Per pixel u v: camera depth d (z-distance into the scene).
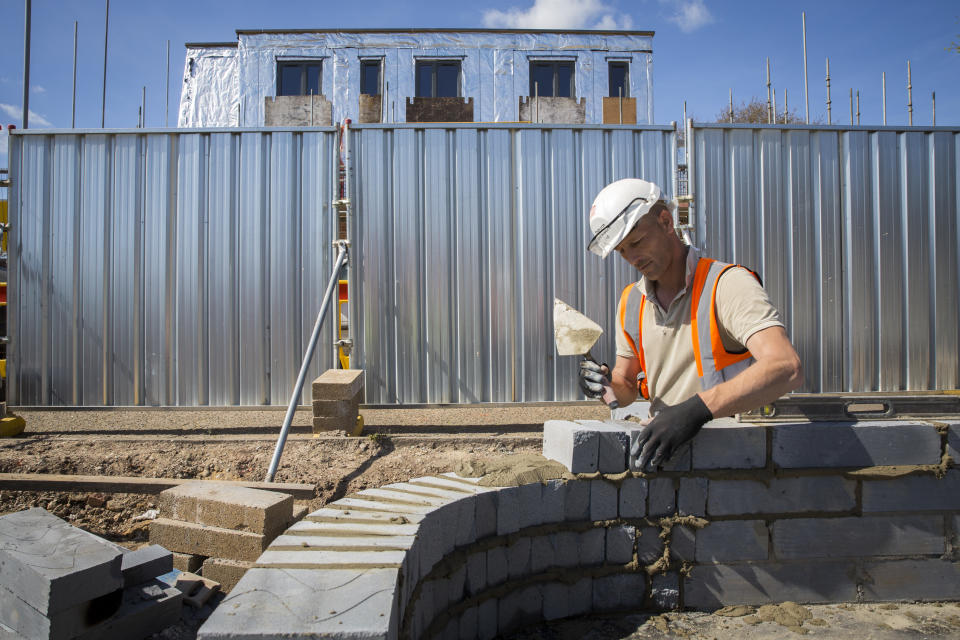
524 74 18.97
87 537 2.44
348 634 1.55
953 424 2.95
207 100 18.70
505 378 5.68
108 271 5.66
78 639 2.23
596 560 2.85
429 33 18.94
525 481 2.78
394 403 5.62
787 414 2.99
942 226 5.81
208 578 3.13
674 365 2.67
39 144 5.70
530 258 5.70
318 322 4.86
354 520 2.31
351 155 5.61
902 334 5.76
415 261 5.66
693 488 2.85
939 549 2.96
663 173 5.77
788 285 5.72
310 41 18.81
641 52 19.08
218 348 5.64
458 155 5.69
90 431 5.57
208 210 5.67
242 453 4.63
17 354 5.63
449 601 2.48
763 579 2.89
